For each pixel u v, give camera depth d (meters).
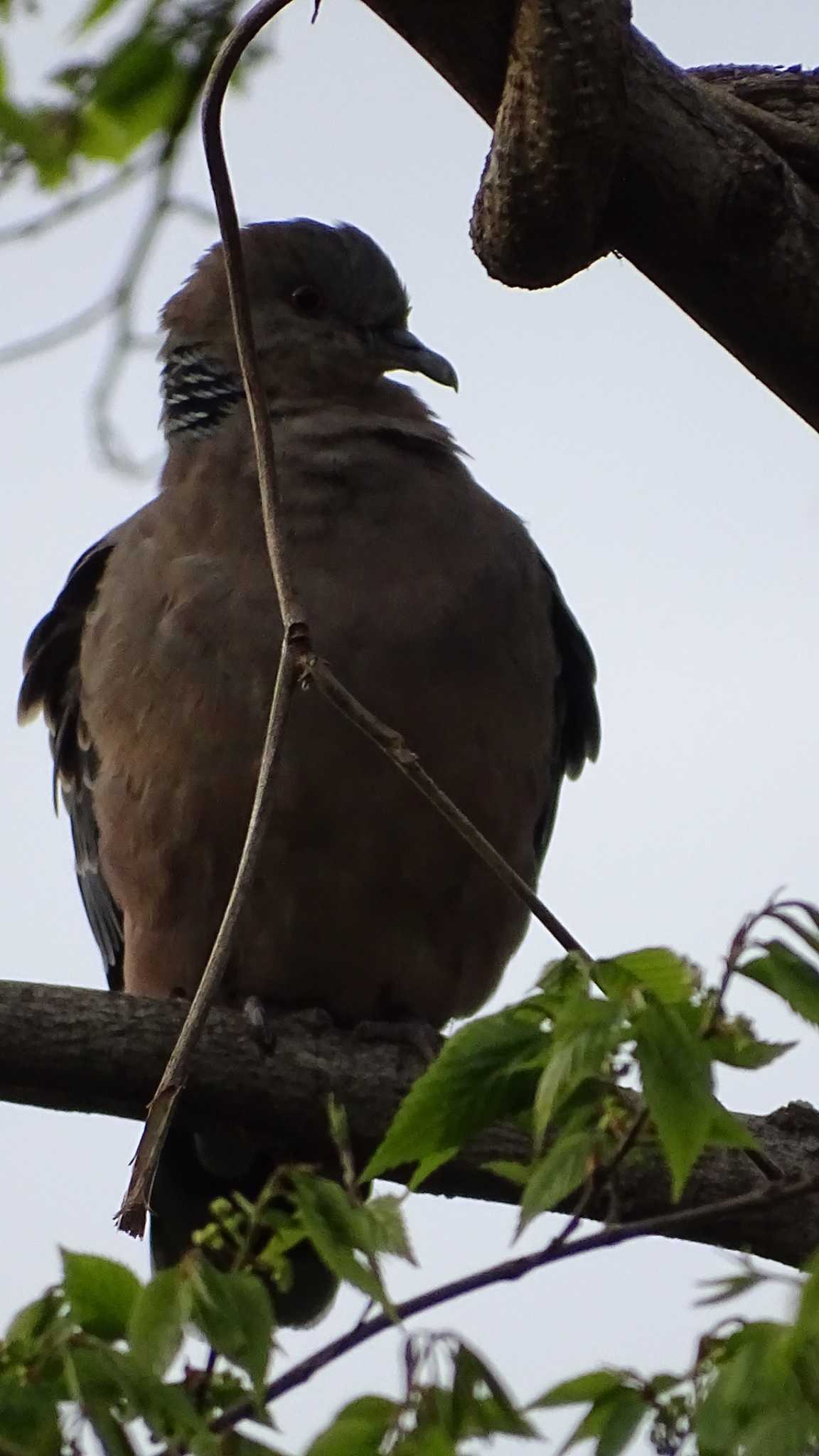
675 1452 5.65
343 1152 6.11
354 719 6.90
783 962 5.73
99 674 11.26
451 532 11.02
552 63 7.08
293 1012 11.33
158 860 10.98
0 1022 8.50
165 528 11.11
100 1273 5.75
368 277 12.53
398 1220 5.80
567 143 7.14
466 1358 5.70
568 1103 5.91
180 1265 5.68
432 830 10.73
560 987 5.96
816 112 7.69
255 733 10.52
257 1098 9.05
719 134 7.36
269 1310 5.62
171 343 12.48
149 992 11.55
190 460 11.71
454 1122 6.06
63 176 9.39
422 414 12.39
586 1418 5.75
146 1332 5.53
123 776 11.07
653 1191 7.86
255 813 6.83
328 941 10.98
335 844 10.66
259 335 12.30
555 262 7.50
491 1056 5.99
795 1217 8.08
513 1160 8.19
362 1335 5.76
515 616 11.05
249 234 12.73
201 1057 8.94
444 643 10.70
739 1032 5.74
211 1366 5.74
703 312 7.68
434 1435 5.64
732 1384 5.47
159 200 9.53
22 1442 5.31
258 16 7.49
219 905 10.95
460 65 7.41
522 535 11.52
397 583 10.74
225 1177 11.29
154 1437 5.40
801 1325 5.40
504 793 10.99
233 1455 5.59
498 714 10.87
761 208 7.36
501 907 11.20
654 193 7.34
